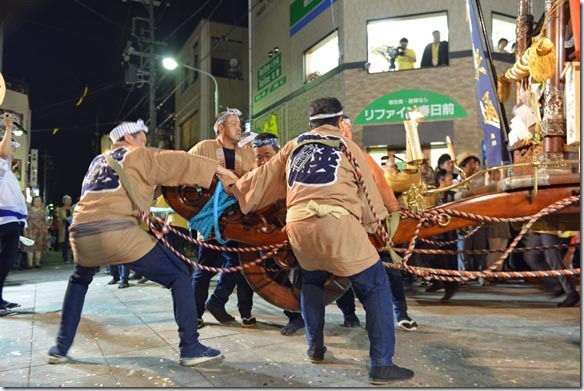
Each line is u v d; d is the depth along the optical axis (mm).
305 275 3188
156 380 2760
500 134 5047
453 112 11938
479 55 5180
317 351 3049
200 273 4141
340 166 2818
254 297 5734
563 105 3891
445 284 5391
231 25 23000
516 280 7238
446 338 3631
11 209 5031
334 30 13352
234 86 22953
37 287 7117
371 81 12594
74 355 3295
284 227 3506
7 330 4125
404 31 12578
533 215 3406
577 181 3391
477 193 4242
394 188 5219
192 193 3562
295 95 14914
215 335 3824
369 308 2723
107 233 2961
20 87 20906
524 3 5023
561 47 3928
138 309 4965
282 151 3186
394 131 12273
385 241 2963
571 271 2807
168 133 28281
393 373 2650
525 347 3340
